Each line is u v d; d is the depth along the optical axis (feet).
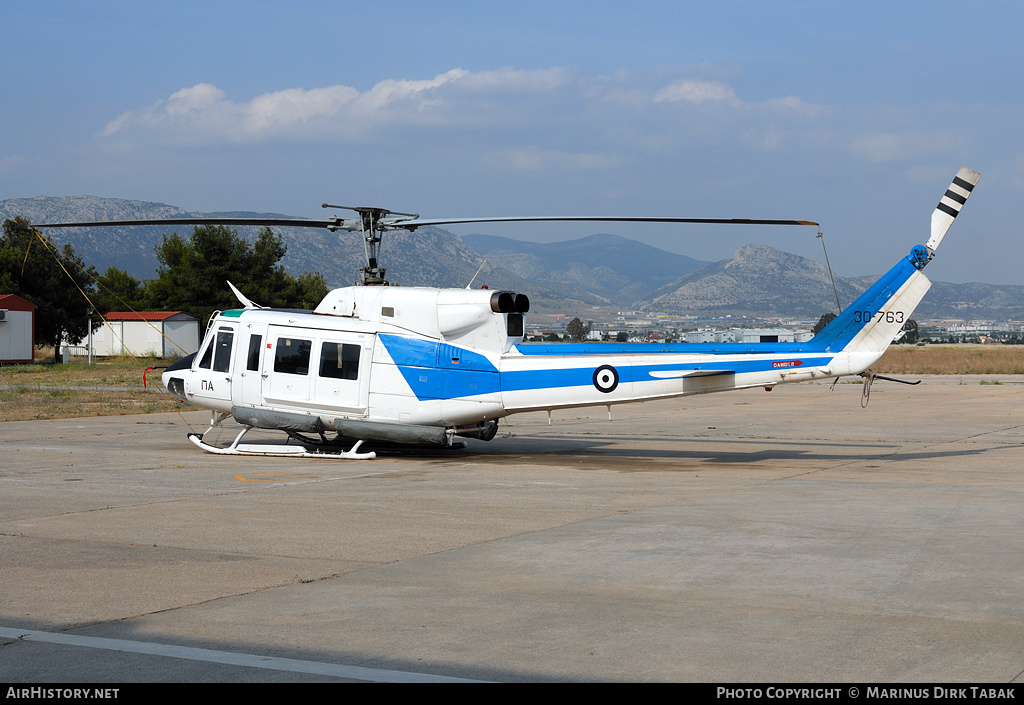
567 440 64.49
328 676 17.07
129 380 134.51
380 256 55.83
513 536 30.12
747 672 17.22
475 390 52.03
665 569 25.44
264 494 39.24
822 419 81.35
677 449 58.75
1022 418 81.00
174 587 23.62
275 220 48.03
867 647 18.63
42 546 28.63
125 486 41.47
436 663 17.76
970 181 49.34
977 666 17.49
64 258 199.93
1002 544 28.58
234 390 54.95
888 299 50.37
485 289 53.16
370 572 25.21
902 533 30.37
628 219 45.37
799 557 26.86
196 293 218.38
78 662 17.90
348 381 53.01
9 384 126.11
